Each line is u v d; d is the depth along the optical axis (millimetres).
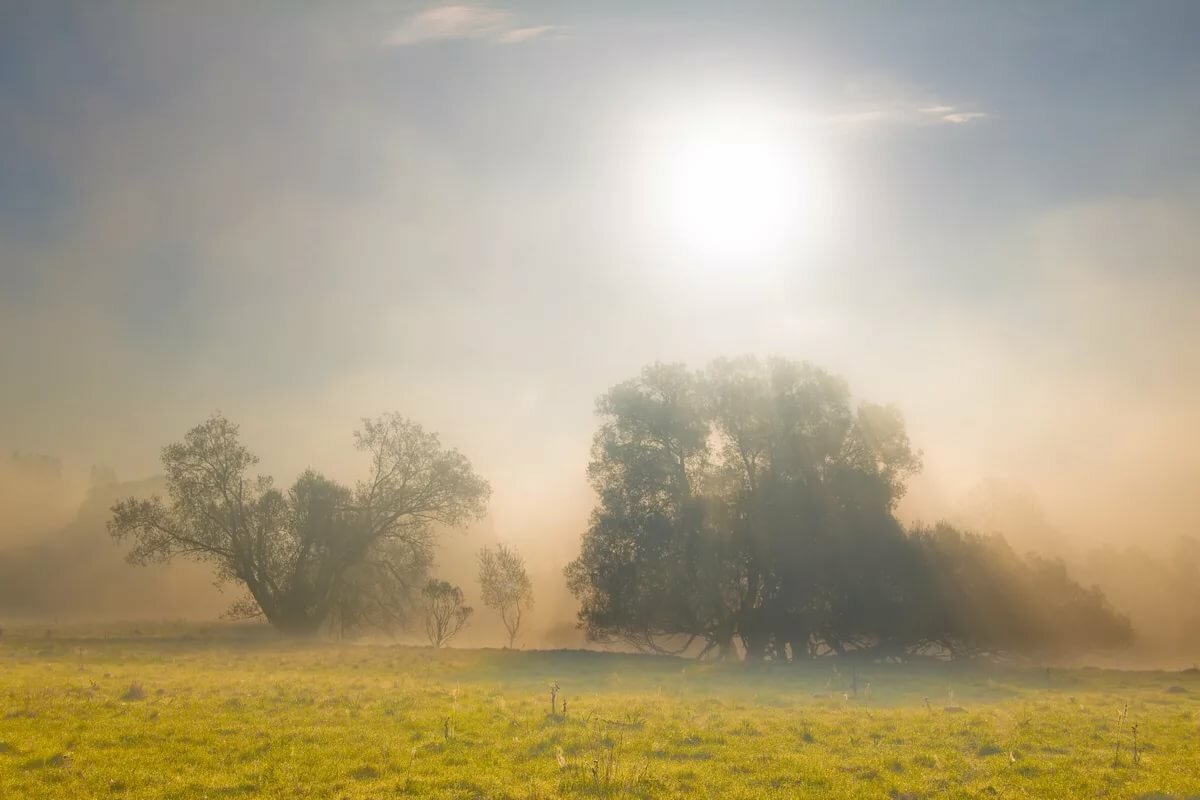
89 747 19094
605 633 61344
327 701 26891
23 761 17641
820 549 57000
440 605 66438
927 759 20125
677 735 22141
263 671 38125
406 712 24984
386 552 74062
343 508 68750
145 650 49656
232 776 17078
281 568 67438
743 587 59688
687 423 60562
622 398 62031
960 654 57656
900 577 56281
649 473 60656
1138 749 21844
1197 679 44031
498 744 20453
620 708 27281
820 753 20656
